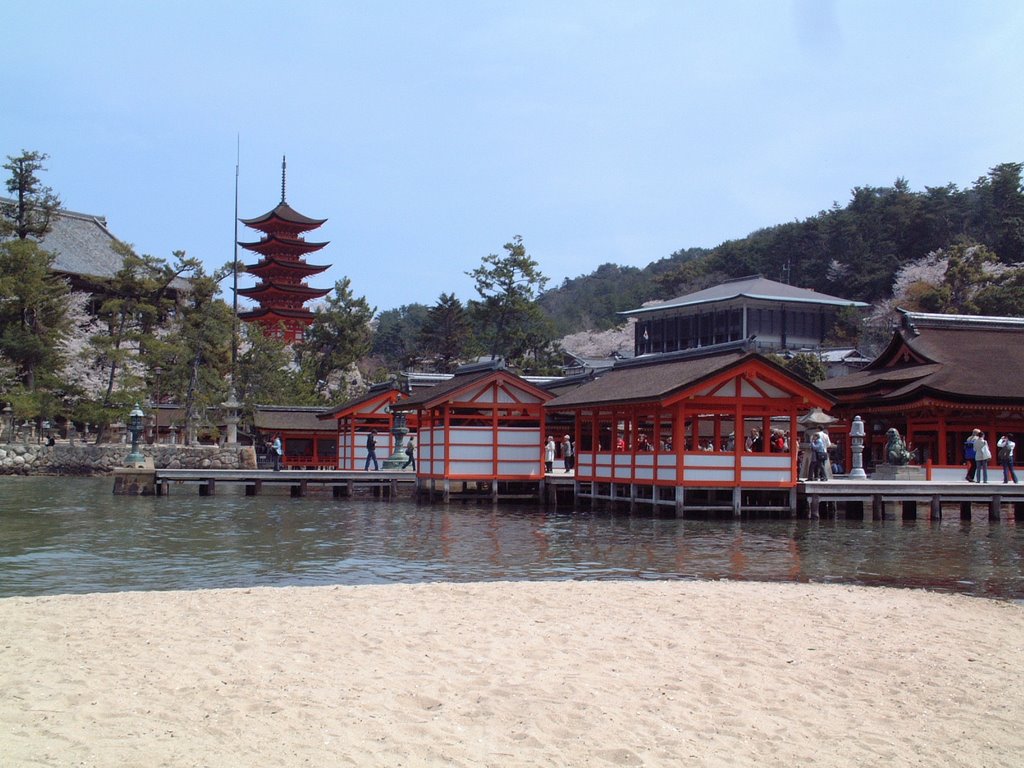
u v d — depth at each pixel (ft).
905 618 51.80
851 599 57.11
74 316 278.67
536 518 115.24
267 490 171.73
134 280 237.04
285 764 28.43
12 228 241.55
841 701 36.83
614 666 40.32
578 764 29.76
